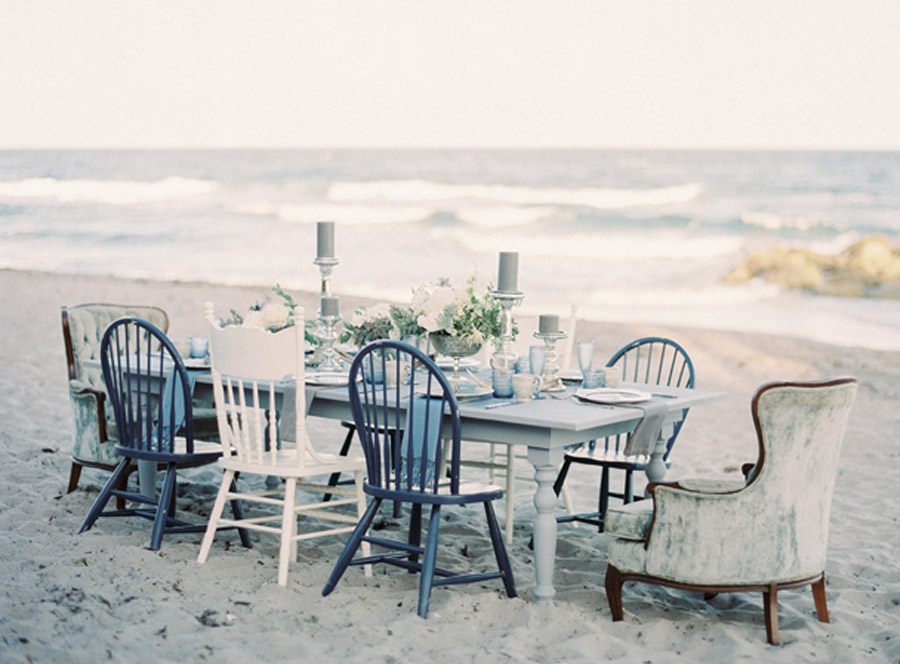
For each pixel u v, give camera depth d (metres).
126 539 4.37
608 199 25.92
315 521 4.91
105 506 4.92
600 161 28.14
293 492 3.93
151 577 3.86
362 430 3.78
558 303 16.33
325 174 29.67
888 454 6.71
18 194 29.48
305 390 4.14
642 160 28.02
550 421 3.64
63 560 4.01
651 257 20.56
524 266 19.89
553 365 4.52
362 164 29.97
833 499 5.61
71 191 29.56
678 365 10.11
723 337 11.79
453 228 23.95
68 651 3.13
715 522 3.50
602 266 19.80
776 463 3.45
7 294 13.35
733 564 3.52
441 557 4.39
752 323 14.44
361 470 4.10
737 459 6.57
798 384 3.38
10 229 24.14
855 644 3.54
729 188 25.72
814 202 23.53
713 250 20.92
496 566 4.30
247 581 3.90
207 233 23.70
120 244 22.73
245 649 3.28
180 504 5.11
